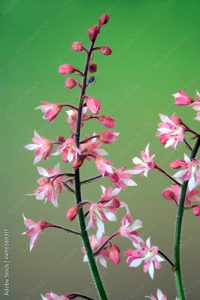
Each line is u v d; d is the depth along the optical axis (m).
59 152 0.27
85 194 0.38
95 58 0.39
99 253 0.28
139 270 0.39
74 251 0.40
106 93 0.39
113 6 0.40
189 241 0.39
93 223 0.27
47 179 0.27
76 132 0.27
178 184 0.28
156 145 0.39
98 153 0.27
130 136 0.39
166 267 0.39
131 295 0.39
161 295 0.28
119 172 0.27
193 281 0.39
